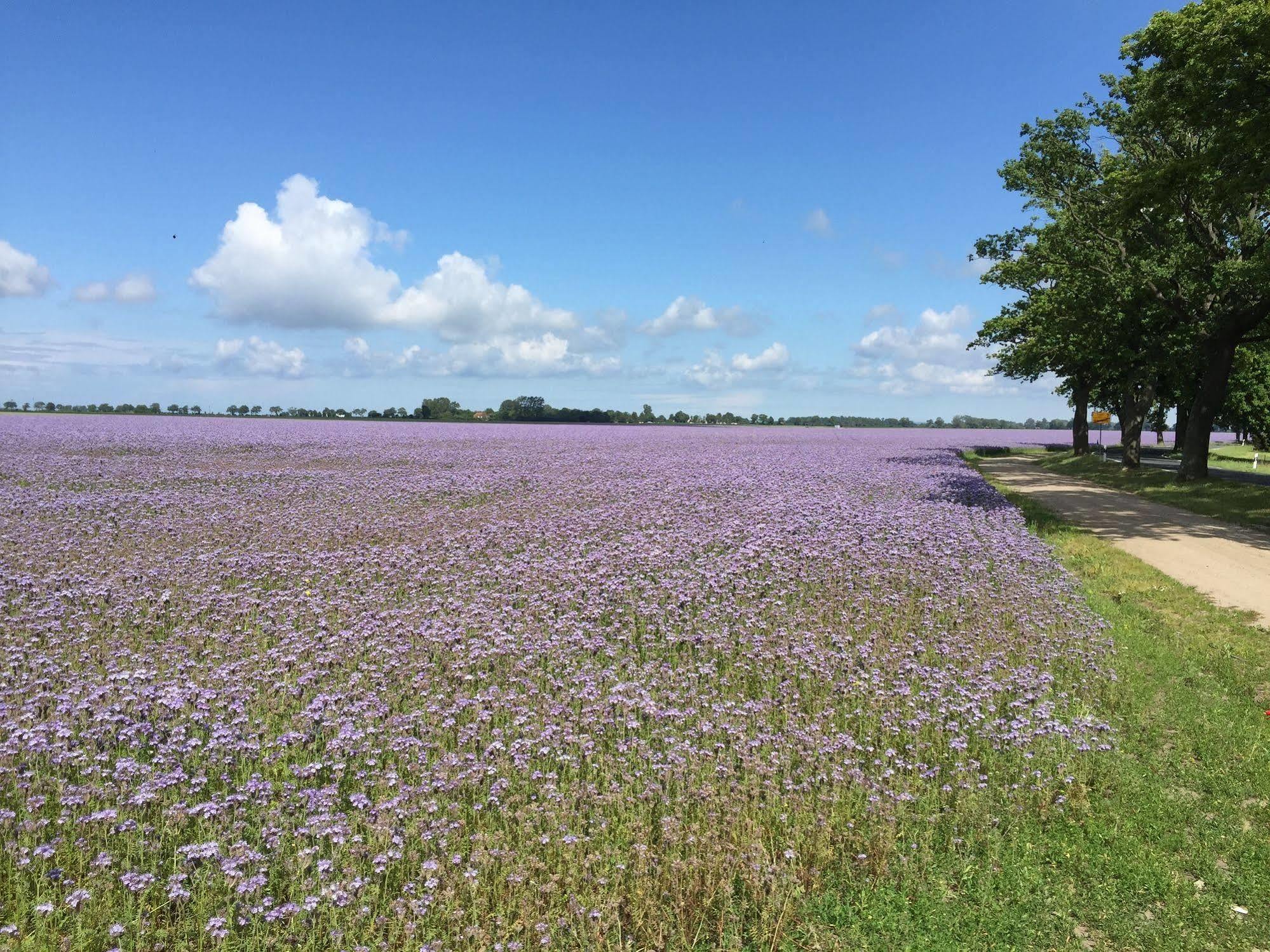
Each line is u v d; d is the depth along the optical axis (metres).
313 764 6.64
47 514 17.95
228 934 4.87
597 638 10.06
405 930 4.95
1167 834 6.50
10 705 7.45
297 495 22.58
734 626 10.89
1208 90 20.89
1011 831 6.47
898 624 11.46
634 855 5.79
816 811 6.47
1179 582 14.69
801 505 22.03
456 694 8.40
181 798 6.27
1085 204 32.06
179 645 9.62
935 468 37.53
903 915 5.42
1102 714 8.76
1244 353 44.88
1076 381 56.19
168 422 63.62
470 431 64.44
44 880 5.11
